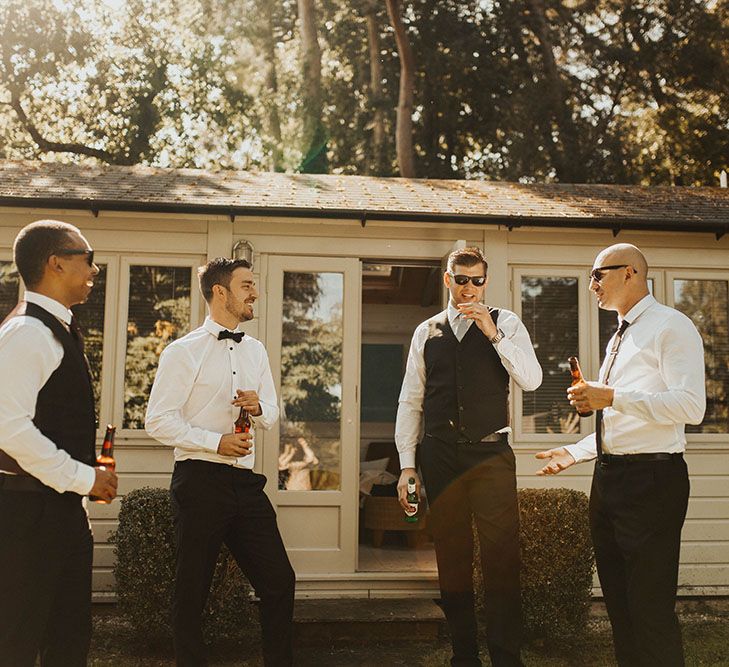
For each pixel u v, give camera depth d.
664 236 6.31
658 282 6.29
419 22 19.11
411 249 6.10
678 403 3.21
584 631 5.28
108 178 6.48
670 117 18.50
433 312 9.04
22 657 2.62
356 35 19.47
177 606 3.66
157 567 4.75
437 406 4.16
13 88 18.55
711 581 6.02
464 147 19.03
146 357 5.84
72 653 2.80
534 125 18.52
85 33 18.86
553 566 5.03
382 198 6.30
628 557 3.39
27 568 2.63
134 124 19.03
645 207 6.55
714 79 18.56
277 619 3.77
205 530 3.68
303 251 6.00
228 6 19.78
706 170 18.47
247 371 3.99
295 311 5.98
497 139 18.86
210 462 3.72
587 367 6.17
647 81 19.14
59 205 5.60
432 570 5.88
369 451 8.55
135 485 5.71
